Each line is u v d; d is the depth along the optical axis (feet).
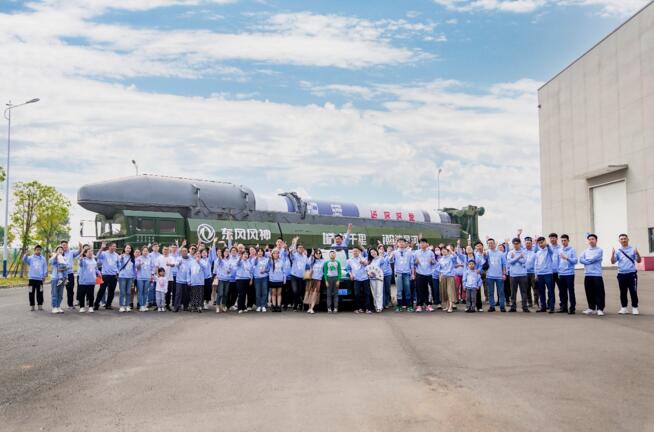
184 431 17.80
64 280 52.11
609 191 129.29
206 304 59.72
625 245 49.14
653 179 113.50
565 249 51.19
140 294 54.24
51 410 20.31
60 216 133.08
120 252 70.49
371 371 26.05
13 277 129.29
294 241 56.49
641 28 116.06
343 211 97.71
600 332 38.19
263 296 53.98
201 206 78.89
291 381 24.18
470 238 114.11
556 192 150.10
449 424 18.24
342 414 19.36
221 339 35.78
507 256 54.29
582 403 20.59
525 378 24.53
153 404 20.89
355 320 46.34
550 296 51.75
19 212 128.88
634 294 48.73
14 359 29.48
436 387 22.95
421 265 54.44
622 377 24.67
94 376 25.45
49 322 44.83
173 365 27.66
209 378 24.86
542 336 36.60
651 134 113.91
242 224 81.82
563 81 146.10
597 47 131.23
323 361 28.45
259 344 33.78
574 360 28.48
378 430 17.71
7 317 48.26
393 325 42.80
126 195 73.10
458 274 62.49
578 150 139.95
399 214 105.91
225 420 18.85
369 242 97.25
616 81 124.67
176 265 54.03
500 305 53.83
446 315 50.49
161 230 73.31
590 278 49.26
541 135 157.99
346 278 54.70
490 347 32.48
